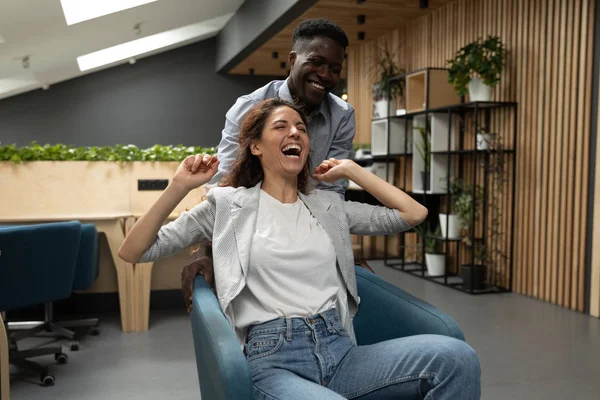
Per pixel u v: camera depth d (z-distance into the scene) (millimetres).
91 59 10711
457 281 5758
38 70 9406
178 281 4742
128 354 3543
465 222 5543
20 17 6141
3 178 4355
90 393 2910
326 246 1738
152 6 7672
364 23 7086
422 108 6340
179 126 12188
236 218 1710
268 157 1774
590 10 4441
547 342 3734
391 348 1551
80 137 11789
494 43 5152
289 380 1455
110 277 4613
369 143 8078
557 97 4809
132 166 4523
